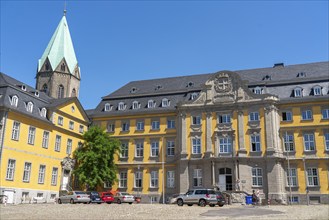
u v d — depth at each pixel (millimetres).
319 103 51844
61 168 54156
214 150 53250
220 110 54594
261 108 52750
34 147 48594
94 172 53438
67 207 33250
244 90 54250
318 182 49531
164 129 59031
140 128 60625
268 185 49438
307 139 51531
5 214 24766
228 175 51906
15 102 46344
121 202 48344
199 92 58750
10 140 44250
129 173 59031
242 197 47250
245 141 52250
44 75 74938
